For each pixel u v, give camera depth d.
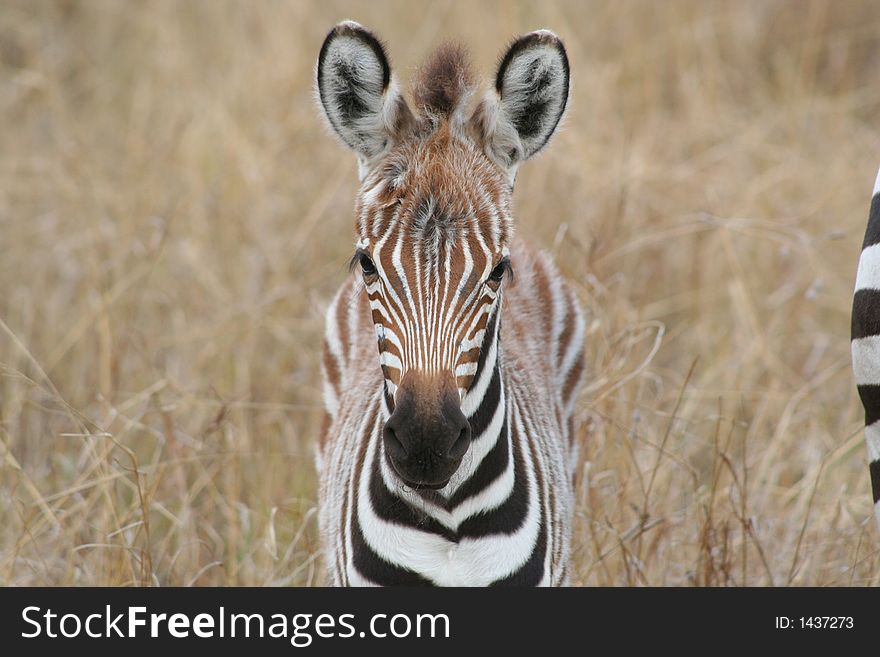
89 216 13.55
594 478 9.12
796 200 14.05
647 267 12.80
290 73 15.72
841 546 9.30
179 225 13.44
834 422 11.41
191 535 9.38
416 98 6.68
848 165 14.36
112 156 15.41
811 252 12.29
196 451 9.96
